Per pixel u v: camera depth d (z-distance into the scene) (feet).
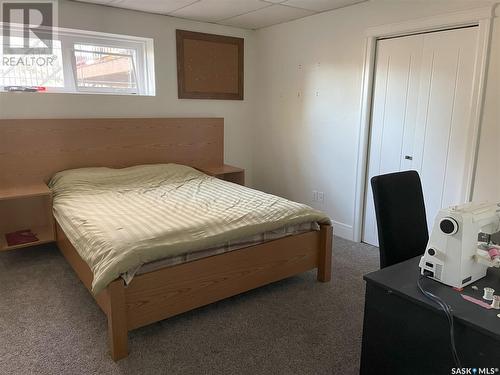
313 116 13.08
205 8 11.82
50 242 11.00
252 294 8.71
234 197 9.93
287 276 8.78
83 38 11.90
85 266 7.59
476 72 8.91
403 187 6.37
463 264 4.69
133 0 11.00
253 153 15.96
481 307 4.31
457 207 4.99
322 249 9.20
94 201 9.49
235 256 7.76
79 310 7.88
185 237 7.23
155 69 12.87
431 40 9.77
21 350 6.61
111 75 12.67
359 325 7.54
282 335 7.18
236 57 14.62
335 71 12.12
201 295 7.40
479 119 8.97
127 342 6.52
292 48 13.48
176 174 12.42
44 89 11.50
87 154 11.84
